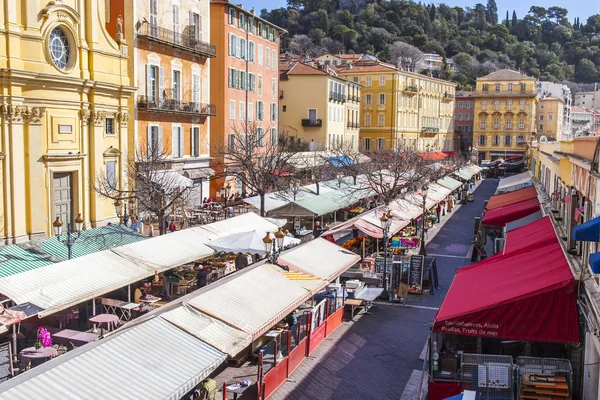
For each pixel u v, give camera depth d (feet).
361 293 83.51
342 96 281.95
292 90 263.90
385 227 89.15
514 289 50.67
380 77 326.65
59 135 100.07
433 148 380.78
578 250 58.23
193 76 160.86
